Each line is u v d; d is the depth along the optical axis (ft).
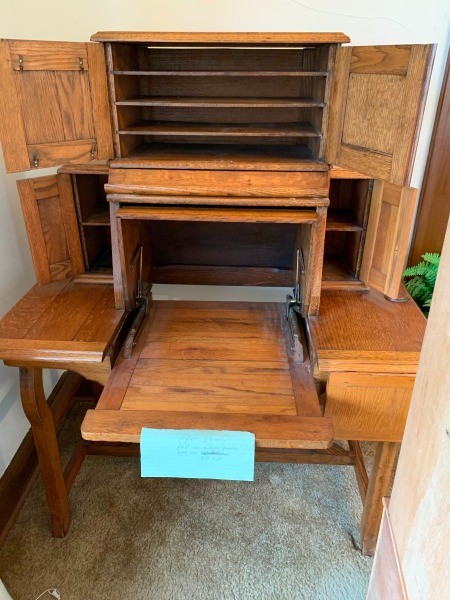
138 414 3.43
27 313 4.30
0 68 3.22
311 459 5.34
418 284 5.89
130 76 4.09
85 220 4.73
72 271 4.89
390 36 5.05
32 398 4.14
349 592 4.40
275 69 4.33
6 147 3.40
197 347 4.25
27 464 5.45
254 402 3.56
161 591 4.42
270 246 5.47
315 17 4.99
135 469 5.78
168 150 4.28
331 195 4.95
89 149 3.76
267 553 4.77
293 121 4.51
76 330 4.05
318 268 4.08
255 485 5.57
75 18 4.93
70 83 3.51
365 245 4.58
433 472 1.96
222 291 6.38
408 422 2.32
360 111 3.39
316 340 3.92
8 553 4.75
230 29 5.07
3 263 4.99
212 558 4.72
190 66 4.35
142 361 4.06
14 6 4.62
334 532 4.99
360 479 5.13
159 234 5.42
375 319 4.25
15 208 5.18
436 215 5.85
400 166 3.09
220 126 4.19
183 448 3.26
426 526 2.01
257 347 4.26
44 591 4.41
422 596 2.03
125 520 5.13
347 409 3.84
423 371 2.12
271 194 3.80
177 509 5.26
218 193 3.81
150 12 4.99
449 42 5.05
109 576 4.54
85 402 6.68
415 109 2.91
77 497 5.39
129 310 4.41
